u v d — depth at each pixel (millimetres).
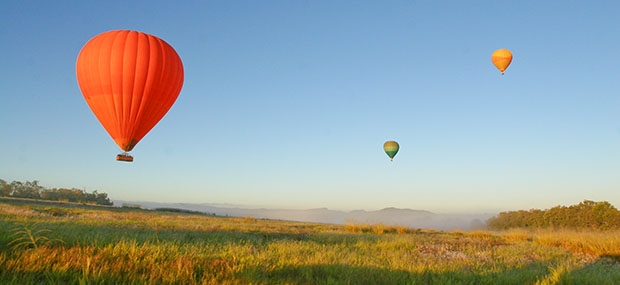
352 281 7020
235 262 7633
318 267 7910
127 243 8094
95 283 5523
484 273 8422
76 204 38375
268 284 6473
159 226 16578
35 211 21438
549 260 11625
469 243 16203
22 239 7410
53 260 6445
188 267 6797
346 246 13164
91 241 8016
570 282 7820
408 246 13703
